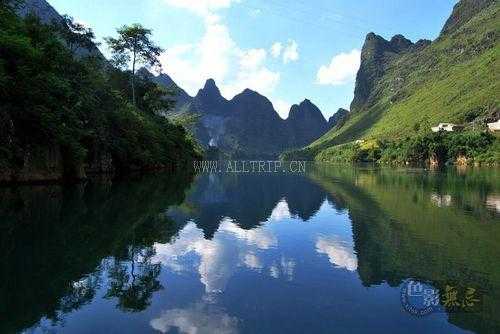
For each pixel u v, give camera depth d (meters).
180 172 95.94
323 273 18.59
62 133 50.28
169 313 14.09
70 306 14.61
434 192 53.94
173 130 110.44
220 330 12.83
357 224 30.83
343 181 76.44
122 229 27.39
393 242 24.84
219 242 24.62
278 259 21.02
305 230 28.52
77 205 35.72
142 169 82.00
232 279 17.64
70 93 55.00
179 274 18.36
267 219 33.00
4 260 19.80
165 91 121.44
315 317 13.93
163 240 24.75
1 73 41.19
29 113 46.00
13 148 45.41
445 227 29.47
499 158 156.25
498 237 26.09
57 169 51.91
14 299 15.15
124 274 18.14
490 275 18.33
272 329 12.94
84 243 23.31
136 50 109.94
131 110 85.56
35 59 49.88
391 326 13.29
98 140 65.56
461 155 174.38
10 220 28.38
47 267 18.89
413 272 18.89
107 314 13.95
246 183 71.12
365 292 16.20
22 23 56.97
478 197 47.72
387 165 179.50
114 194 44.28
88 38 87.75
